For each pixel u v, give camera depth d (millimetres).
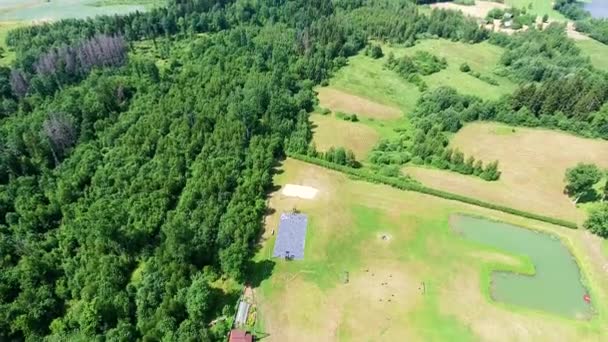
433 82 155125
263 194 95562
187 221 82750
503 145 114562
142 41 179000
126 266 76438
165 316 64188
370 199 95500
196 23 188000
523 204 93438
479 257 80875
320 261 80000
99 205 85125
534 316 70375
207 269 75312
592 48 187000
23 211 85500
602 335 67562
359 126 127750
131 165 97250
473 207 93000
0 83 123500
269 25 192625
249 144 108438
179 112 114875
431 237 85375
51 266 75688
